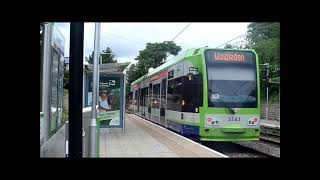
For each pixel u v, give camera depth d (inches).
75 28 248.1
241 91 647.1
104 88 840.9
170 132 821.9
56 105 477.4
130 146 641.6
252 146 760.3
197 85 650.2
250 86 650.2
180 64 724.7
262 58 1646.2
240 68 650.2
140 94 1387.8
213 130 634.8
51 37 404.2
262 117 1621.6
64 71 596.1
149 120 1124.5
